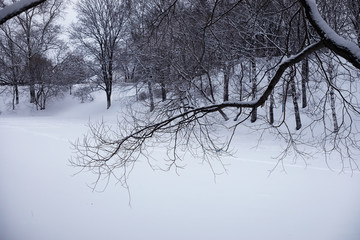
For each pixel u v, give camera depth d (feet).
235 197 35.60
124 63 100.89
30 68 167.12
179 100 20.71
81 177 44.24
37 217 30.83
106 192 38.11
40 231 27.84
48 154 58.34
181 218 30.35
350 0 31.07
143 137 17.74
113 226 28.91
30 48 163.53
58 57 176.45
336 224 28.07
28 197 36.37
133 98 102.99
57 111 166.30
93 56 156.97
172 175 44.24
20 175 45.32
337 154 51.57
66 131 86.99
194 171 45.75
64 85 170.81
